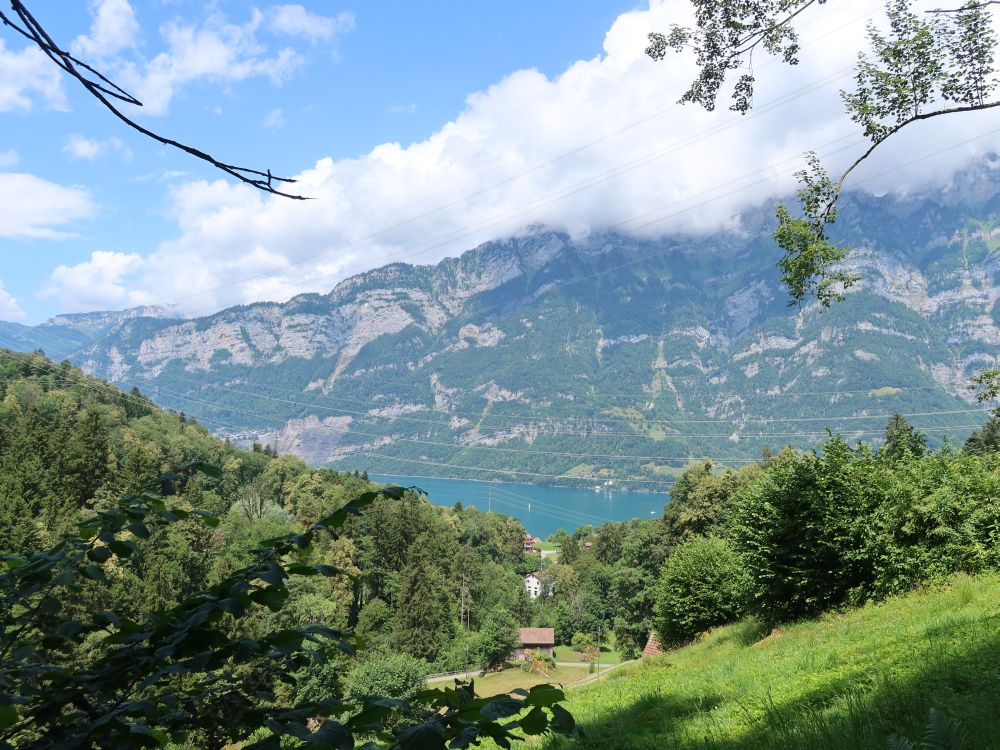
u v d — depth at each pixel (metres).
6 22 1.82
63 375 156.25
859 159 15.37
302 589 48.62
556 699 1.92
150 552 51.34
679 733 8.38
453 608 104.75
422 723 1.87
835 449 19.11
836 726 6.27
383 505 97.88
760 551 18.88
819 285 15.88
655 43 15.48
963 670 7.23
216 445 156.38
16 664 2.52
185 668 2.26
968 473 18.47
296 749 2.05
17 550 3.02
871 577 17.58
